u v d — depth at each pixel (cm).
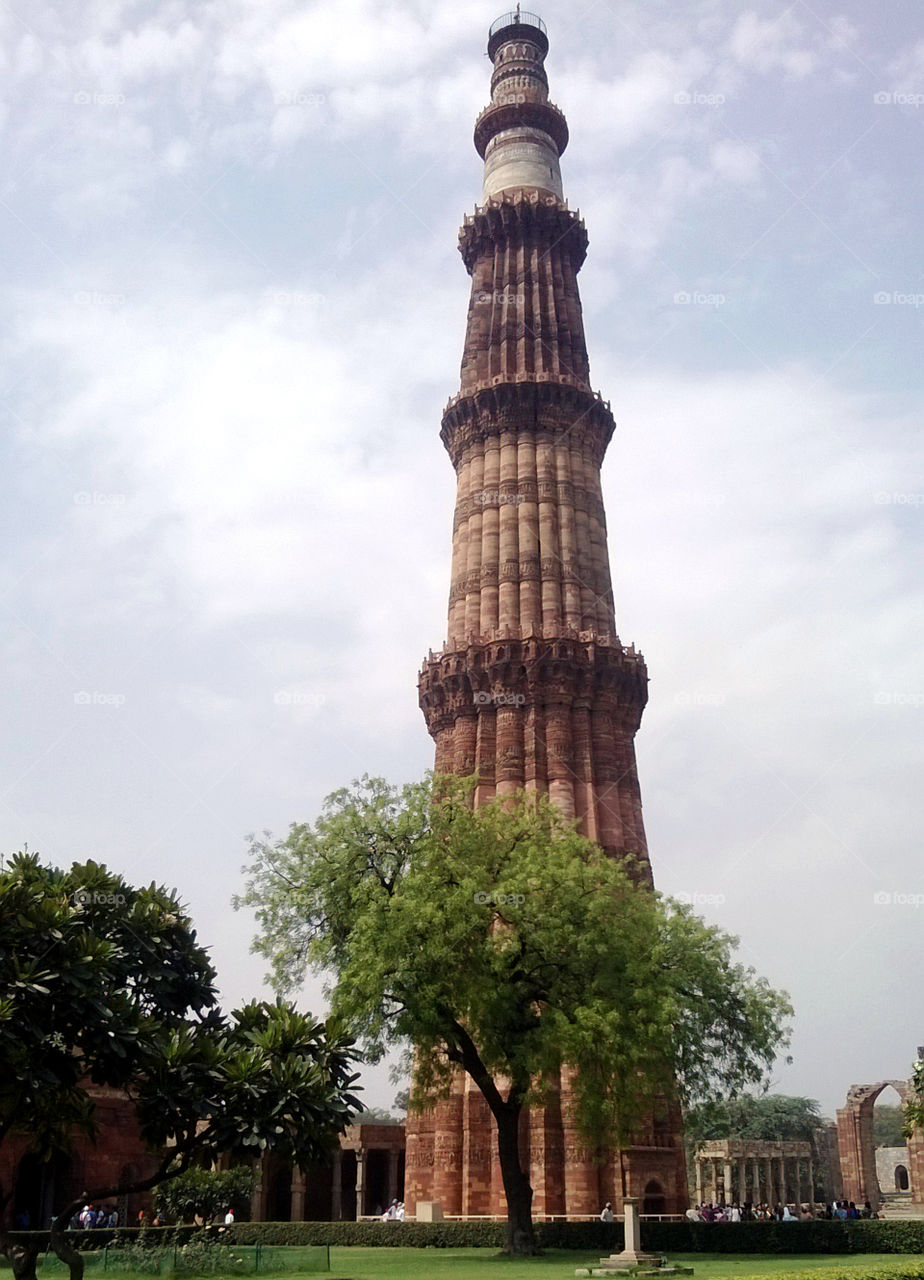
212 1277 3284
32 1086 2130
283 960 4416
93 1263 3328
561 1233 4612
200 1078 2369
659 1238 4500
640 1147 5412
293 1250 3341
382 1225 5016
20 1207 5606
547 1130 5316
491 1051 4134
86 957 2217
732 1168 9369
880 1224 4256
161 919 2567
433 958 4016
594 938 4203
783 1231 4350
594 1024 3941
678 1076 4572
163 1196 6075
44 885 2361
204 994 2606
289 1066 2380
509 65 9131
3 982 2114
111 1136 5984
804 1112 13225
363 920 4034
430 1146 5600
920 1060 6450
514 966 4297
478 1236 4794
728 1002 4556
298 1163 2409
